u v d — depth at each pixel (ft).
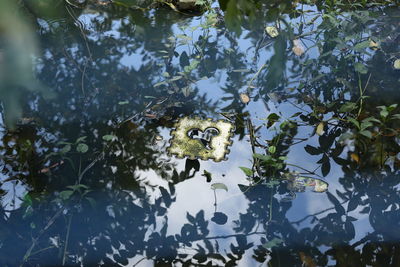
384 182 7.17
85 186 6.63
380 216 6.50
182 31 11.36
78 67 9.89
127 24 11.50
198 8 12.26
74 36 10.84
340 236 6.14
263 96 9.22
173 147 7.94
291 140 8.10
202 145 7.96
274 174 7.30
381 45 10.64
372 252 5.86
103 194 6.95
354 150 7.84
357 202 6.79
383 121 7.87
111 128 8.33
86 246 6.02
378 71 9.81
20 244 6.03
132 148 7.91
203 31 11.43
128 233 6.25
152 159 7.68
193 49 10.80
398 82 9.45
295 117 8.66
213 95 9.27
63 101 8.88
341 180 7.23
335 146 7.95
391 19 11.59
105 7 12.12
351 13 10.56
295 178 7.25
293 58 10.24
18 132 8.05
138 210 6.66
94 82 9.49
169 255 5.85
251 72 9.93
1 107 8.29
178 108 8.87
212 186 6.69
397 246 5.95
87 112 8.67
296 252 5.88
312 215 6.55
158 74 9.84
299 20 11.56
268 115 8.70
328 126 8.41
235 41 10.97
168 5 12.25
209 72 9.98
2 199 6.76
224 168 7.54
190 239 6.14
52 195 6.90
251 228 6.33
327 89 9.34
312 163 7.58
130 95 9.20
